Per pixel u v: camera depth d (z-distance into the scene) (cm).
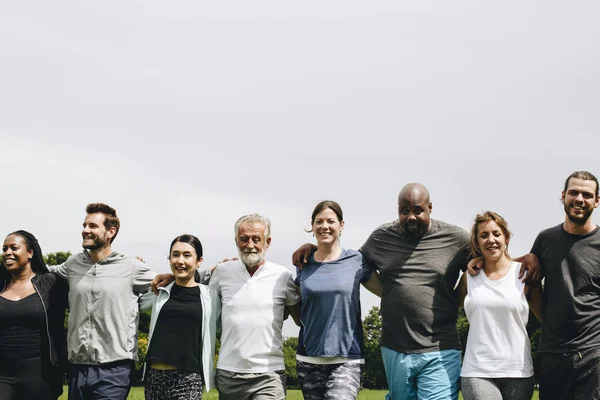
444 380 680
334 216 723
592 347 640
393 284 715
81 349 714
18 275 751
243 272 741
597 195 662
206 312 721
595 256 653
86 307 723
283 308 735
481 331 661
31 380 718
